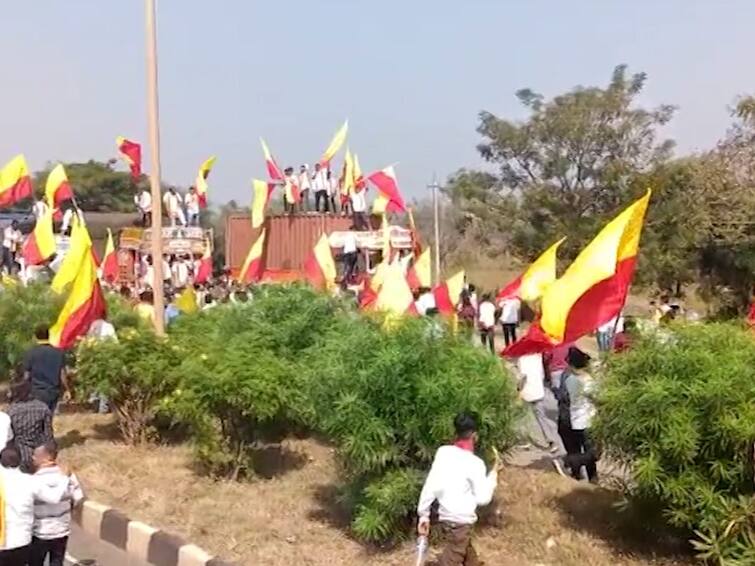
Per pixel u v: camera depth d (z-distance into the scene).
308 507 9.64
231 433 10.69
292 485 10.50
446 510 7.11
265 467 11.26
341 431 8.32
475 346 8.88
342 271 30.92
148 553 8.95
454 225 45.28
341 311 12.84
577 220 35.50
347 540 8.63
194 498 10.11
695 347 7.90
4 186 24.27
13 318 14.48
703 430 7.39
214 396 10.14
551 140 35.84
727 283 30.83
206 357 10.63
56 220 32.66
